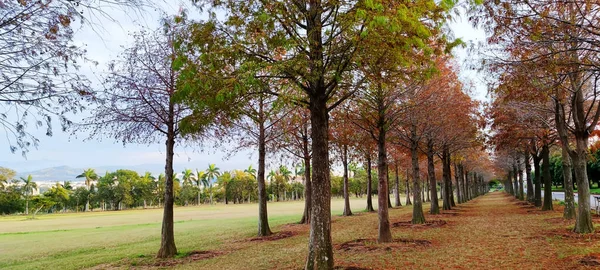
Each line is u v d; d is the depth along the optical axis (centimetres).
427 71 865
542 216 2048
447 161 3378
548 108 1577
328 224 866
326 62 808
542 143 2266
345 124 1778
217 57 775
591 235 1234
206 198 14212
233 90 746
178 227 2973
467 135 2402
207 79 760
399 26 626
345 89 1012
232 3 784
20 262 1541
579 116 1362
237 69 791
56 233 2902
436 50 875
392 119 1481
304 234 1914
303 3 816
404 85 1530
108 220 4862
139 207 12369
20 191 9131
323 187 872
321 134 883
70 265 1373
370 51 741
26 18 536
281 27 818
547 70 844
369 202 3756
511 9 808
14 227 3959
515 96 1076
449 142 2481
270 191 12431
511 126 2086
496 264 927
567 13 818
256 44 797
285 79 885
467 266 921
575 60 870
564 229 1435
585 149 1352
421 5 689
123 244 1991
